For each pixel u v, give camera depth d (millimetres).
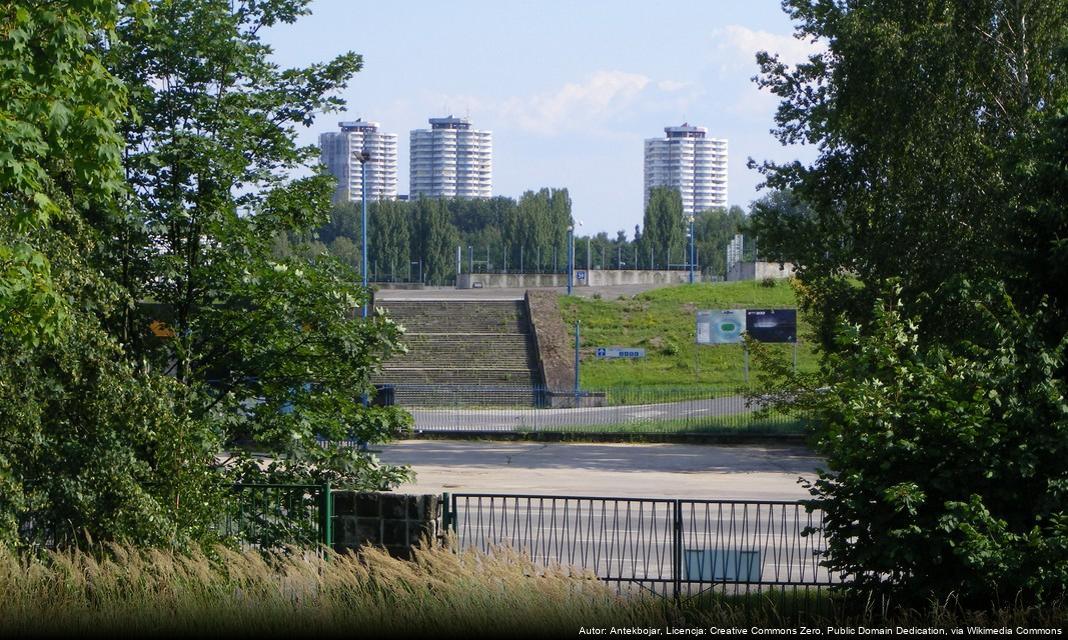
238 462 26156
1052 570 15219
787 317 91062
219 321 27156
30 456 19703
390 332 27594
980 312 18094
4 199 19469
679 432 67000
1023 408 16203
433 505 21484
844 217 53156
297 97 28266
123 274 26562
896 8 49312
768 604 18547
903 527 16141
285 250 28750
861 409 16312
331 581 17453
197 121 27281
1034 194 20094
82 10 18625
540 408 82750
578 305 117562
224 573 18344
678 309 116375
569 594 17047
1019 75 47156
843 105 50406
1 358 19094
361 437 27453
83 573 17969
